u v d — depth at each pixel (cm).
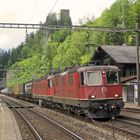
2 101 7512
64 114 3266
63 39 12450
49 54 10756
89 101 2514
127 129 2033
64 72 3194
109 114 2545
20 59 14438
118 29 3859
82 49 8531
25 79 11319
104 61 5275
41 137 1770
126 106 3984
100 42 7975
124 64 5066
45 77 4625
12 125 2294
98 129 2070
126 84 4825
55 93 3688
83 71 2564
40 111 3931
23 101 7481
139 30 3759
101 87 2531
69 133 1864
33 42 14662
